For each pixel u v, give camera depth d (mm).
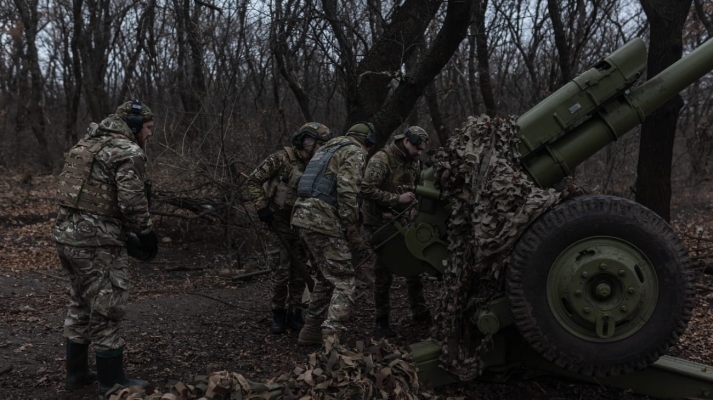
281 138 7488
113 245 3145
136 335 4359
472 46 10602
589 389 3406
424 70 6070
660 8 6500
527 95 14008
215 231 8172
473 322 3178
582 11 11297
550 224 2881
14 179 14469
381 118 6117
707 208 11172
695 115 15289
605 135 3496
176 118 9352
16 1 18672
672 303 2914
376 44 6352
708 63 3551
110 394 2838
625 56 3443
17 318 4711
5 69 22953
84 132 19922
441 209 3693
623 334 2949
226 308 5227
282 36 6863
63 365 3703
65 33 20734
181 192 7551
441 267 3713
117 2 17375
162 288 6012
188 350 4062
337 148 3752
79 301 3295
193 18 9375
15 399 3191
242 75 9195
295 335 4430
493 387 3420
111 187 3121
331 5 6555
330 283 4035
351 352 2979
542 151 3469
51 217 10180
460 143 3297
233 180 6996
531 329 2912
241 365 3770
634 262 2902
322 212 3682
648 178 7035
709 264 6145
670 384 3264
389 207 4188
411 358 3137
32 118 18297
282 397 2732
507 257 3010
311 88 8984
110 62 21375
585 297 2898
